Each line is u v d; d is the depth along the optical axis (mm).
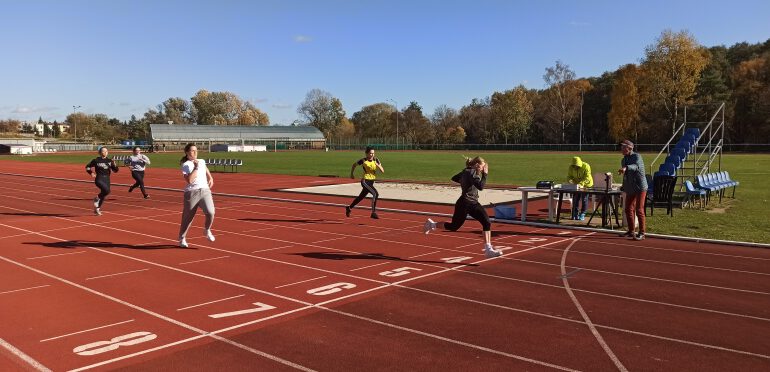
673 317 6160
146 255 9523
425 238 11188
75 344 5348
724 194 19578
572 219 13586
